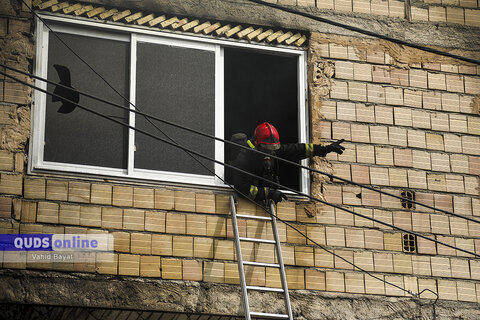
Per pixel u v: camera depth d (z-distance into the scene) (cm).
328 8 1623
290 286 1436
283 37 1589
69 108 1430
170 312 1361
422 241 1528
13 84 1392
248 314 1304
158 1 1523
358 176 1538
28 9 1438
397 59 1631
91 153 1420
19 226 1320
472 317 1503
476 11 1706
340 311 1445
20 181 1345
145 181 1423
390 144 1573
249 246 1436
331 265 1468
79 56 1462
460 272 1527
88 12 1480
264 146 1455
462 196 1579
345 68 1596
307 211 1491
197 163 1480
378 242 1505
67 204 1359
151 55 1509
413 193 1555
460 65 1661
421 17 1670
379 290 1475
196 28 1539
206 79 1534
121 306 1330
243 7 1575
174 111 1496
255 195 1443
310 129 1548
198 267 1393
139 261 1366
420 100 1617
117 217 1380
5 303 1275
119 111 1464
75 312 1327
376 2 1655
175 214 1414
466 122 1628
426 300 1491
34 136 1388
